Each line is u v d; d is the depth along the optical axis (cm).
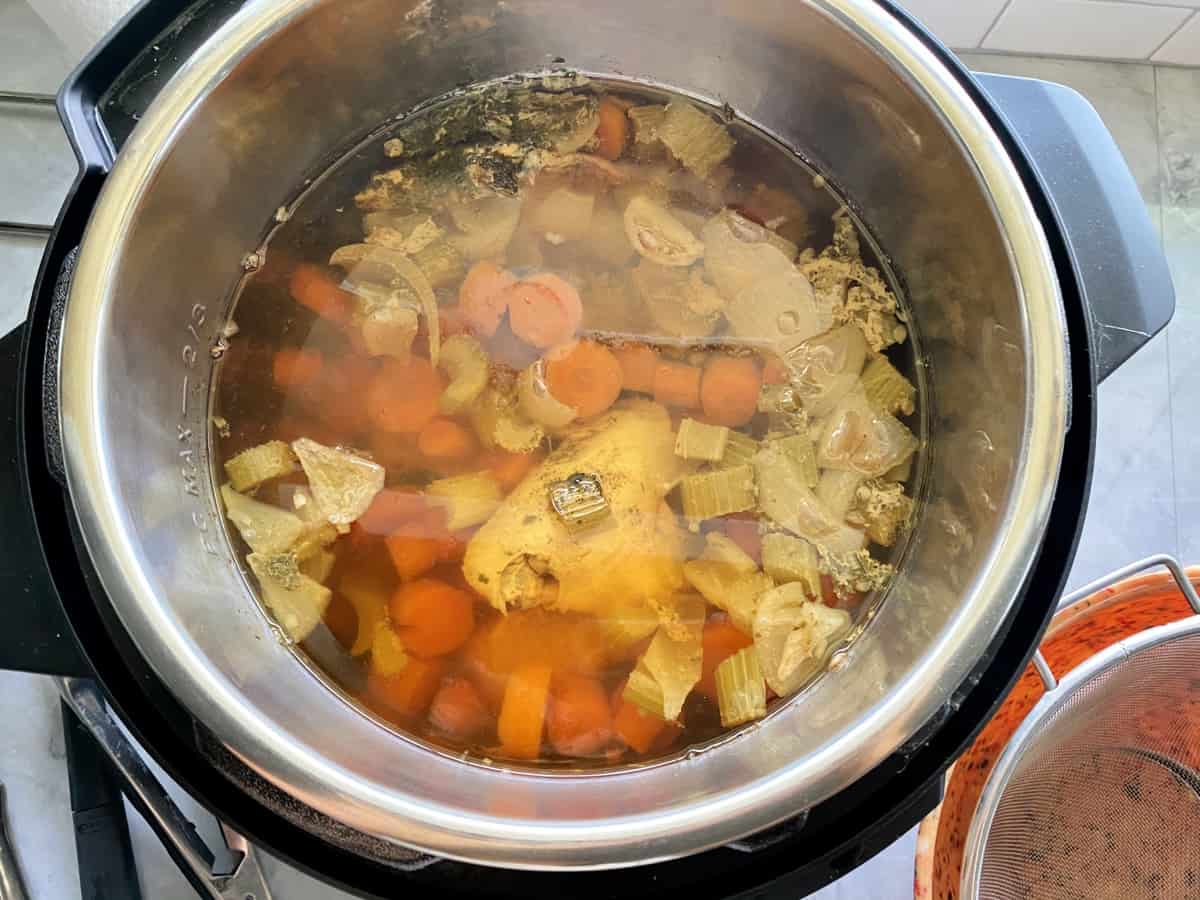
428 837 19
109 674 22
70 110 24
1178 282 48
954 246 26
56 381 22
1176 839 35
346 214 31
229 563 27
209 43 23
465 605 27
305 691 25
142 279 24
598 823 19
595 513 27
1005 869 33
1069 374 22
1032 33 49
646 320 30
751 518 28
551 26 30
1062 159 28
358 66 28
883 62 24
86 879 35
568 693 26
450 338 29
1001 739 32
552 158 32
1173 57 50
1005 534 21
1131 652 28
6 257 43
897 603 27
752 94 31
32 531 25
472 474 28
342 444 28
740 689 26
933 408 29
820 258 31
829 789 20
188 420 27
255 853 34
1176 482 45
